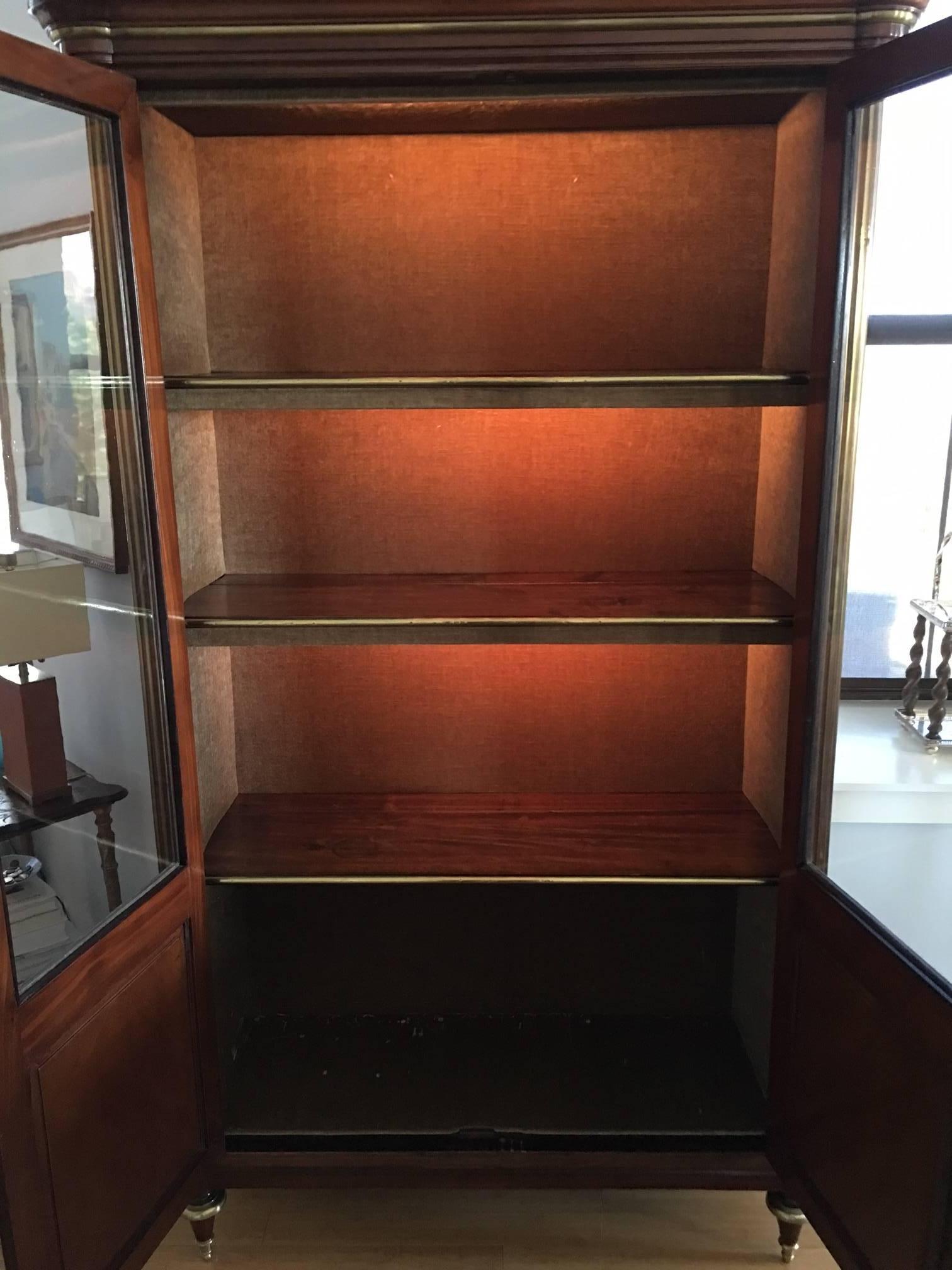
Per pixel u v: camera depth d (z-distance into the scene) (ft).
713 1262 4.26
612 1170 4.15
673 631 3.85
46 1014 3.19
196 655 4.11
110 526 3.55
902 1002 3.23
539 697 4.76
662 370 3.89
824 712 3.82
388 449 4.51
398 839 4.41
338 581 4.50
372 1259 4.28
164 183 3.76
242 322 4.35
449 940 5.11
